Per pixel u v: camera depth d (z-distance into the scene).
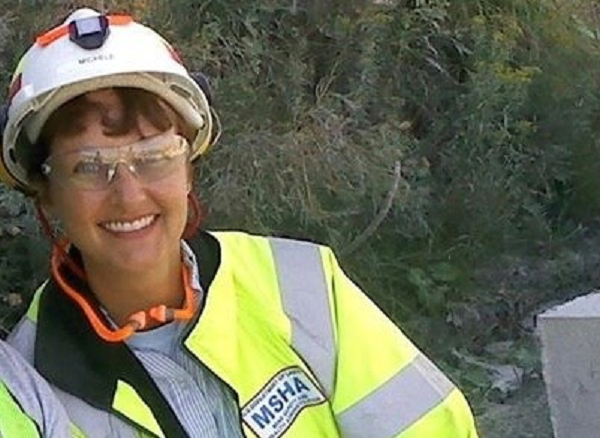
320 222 4.87
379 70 5.57
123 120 2.09
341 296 2.29
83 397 2.15
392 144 5.22
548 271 5.68
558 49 6.39
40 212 2.21
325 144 4.91
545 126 6.22
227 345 2.21
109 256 2.13
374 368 2.27
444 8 5.88
